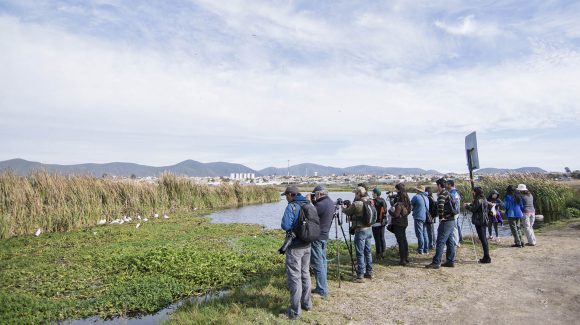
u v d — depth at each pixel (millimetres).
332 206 8461
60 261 13883
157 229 22562
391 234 21234
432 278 9719
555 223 20062
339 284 9117
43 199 23031
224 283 10453
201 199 40781
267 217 32594
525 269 10297
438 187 10883
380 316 7188
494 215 15430
